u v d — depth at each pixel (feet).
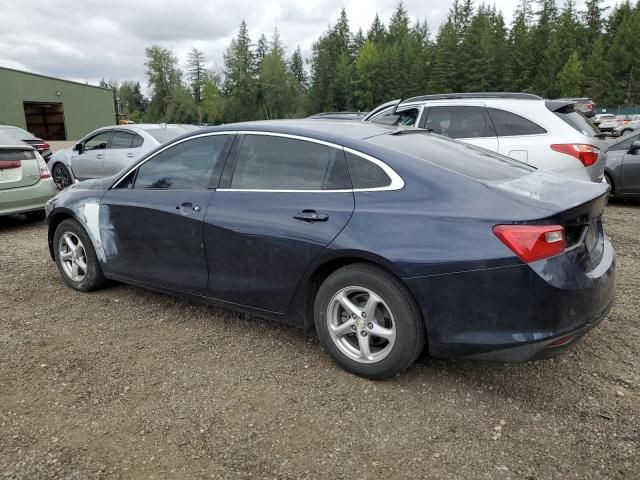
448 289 9.04
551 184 10.40
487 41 266.57
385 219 9.68
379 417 9.18
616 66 263.49
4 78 131.85
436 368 10.84
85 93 163.12
